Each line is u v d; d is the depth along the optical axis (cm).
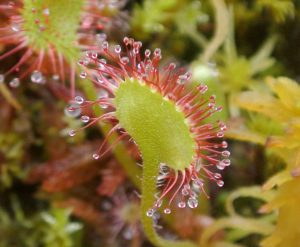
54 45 8
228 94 10
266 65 10
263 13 10
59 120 10
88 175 9
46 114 10
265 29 10
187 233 9
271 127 9
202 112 7
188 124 7
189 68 9
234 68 10
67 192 10
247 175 10
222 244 9
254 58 10
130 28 10
